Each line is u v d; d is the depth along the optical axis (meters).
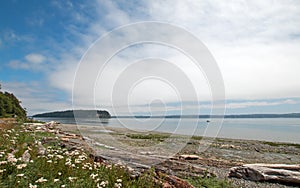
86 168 6.41
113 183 5.86
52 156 6.46
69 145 10.82
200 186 8.25
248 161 15.45
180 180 7.16
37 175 5.21
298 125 72.75
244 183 9.24
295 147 23.48
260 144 24.95
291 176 9.40
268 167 10.16
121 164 7.86
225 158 16.08
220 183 8.85
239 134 40.12
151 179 6.59
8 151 6.98
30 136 10.18
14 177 4.69
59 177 5.54
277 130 51.41
